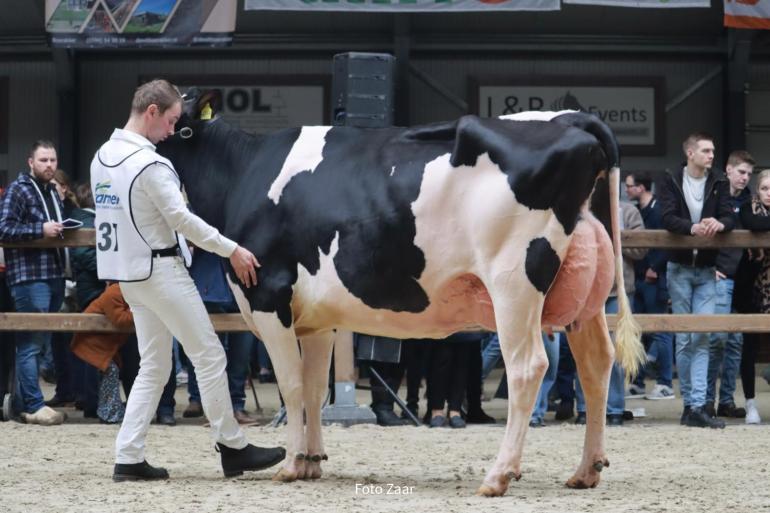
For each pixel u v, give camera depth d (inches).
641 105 875.4
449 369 465.1
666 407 557.6
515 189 277.6
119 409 476.7
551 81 874.1
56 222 472.1
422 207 288.7
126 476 314.5
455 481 317.7
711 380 508.4
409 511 260.7
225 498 283.0
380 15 846.5
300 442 313.7
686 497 285.1
